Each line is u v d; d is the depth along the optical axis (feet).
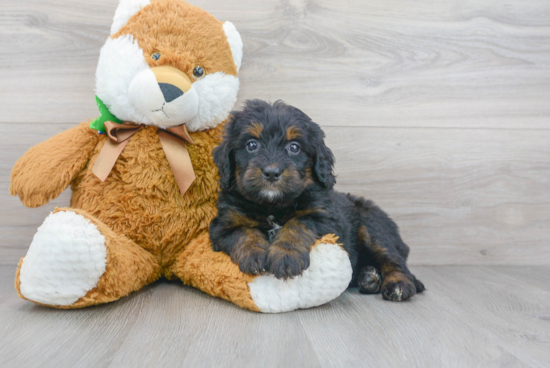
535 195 2.84
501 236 2.84
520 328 1.84
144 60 2.08
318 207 2.11
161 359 1.54
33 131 2.60
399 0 2.74
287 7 2.68
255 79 2.69
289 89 2.72
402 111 2.77
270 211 2.10
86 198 2.14
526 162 2.83
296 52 2.71
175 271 2.24
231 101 2.26
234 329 1.77
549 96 2.83
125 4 2.15
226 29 2.24
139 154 2.14
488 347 1.67
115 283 1.94
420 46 2.77
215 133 2.29
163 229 2.18
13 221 2.60
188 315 1.89
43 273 1.82
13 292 2.15
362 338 1.72
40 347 1.61
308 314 1.94
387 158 2.78
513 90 2.82
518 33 2.81
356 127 2.76
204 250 2.12
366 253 2.36
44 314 1.88
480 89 2.81
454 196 2.82
